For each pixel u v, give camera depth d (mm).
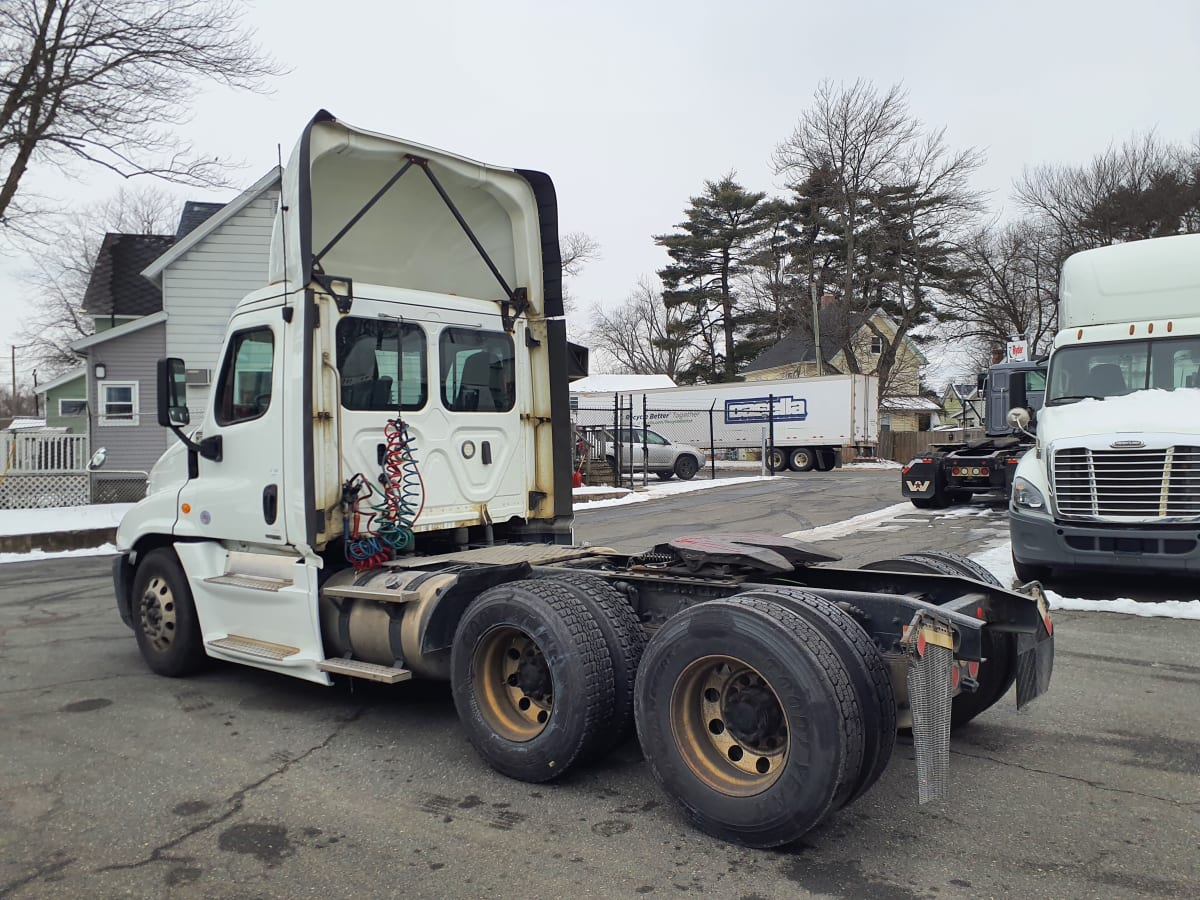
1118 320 9484
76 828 3732
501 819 3781
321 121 4965
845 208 41031
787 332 48344
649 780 4207
